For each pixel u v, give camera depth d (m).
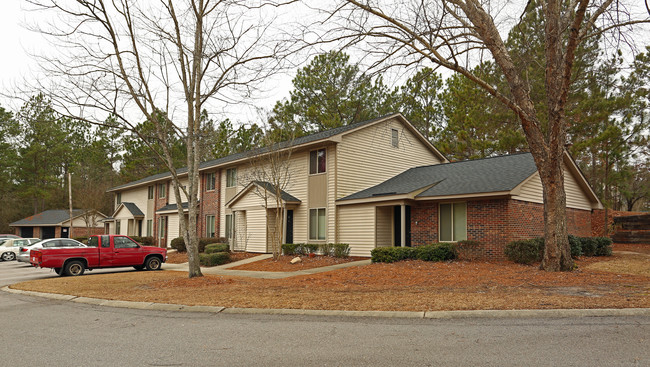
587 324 7.05
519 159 20.70
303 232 23.62
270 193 23.00
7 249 30.05
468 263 16.30
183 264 22.33
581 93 23.83
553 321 7.33
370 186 23.56
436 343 6.17
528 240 16.34
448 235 18.89
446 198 18.50
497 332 6.69
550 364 5.11
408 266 15.73
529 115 13.64
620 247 24.89
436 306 8.54
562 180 13.93
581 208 23.27
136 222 41.56
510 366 5.08
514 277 12.56
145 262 19.70
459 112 28.41
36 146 53.59
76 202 48.28
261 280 14.37
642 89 24.06
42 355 5.99
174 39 14.66
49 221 49.06
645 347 5.73
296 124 30.73
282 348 6.12
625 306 8.06
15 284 14.88
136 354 5.96
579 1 11.94
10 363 5.63
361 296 10.05
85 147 58.12
